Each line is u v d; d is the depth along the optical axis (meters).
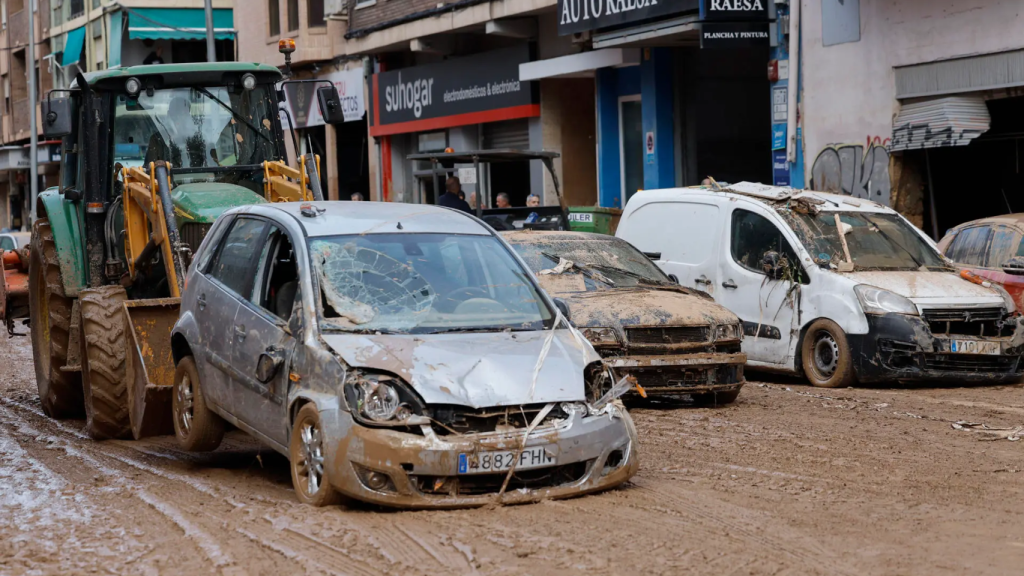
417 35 28.86
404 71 30.80
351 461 6.68
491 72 27.59
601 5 21.94
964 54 17.20
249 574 5.73
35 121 46.25
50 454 9.69
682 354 10.98
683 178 23.61
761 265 13.50
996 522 6.52
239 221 8.73
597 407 7.18
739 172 24.11
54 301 11.70
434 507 6.66
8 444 10.30
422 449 6.58
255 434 7.78
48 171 53.50
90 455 9.59
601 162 25.11
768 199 13.88
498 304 7.68
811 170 19.86
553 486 6.95
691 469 8.08
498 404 6.77
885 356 12.35
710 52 23.72
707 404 11.44
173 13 43.97
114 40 45.28
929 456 8.55
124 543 6.43
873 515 6.68
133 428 9.73
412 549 5.99
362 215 8.24
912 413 10.71
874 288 12.55
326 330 7.19
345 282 7.51
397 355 6.90
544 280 11.84
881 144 18.55
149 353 9.54
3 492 8.05
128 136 11.30
